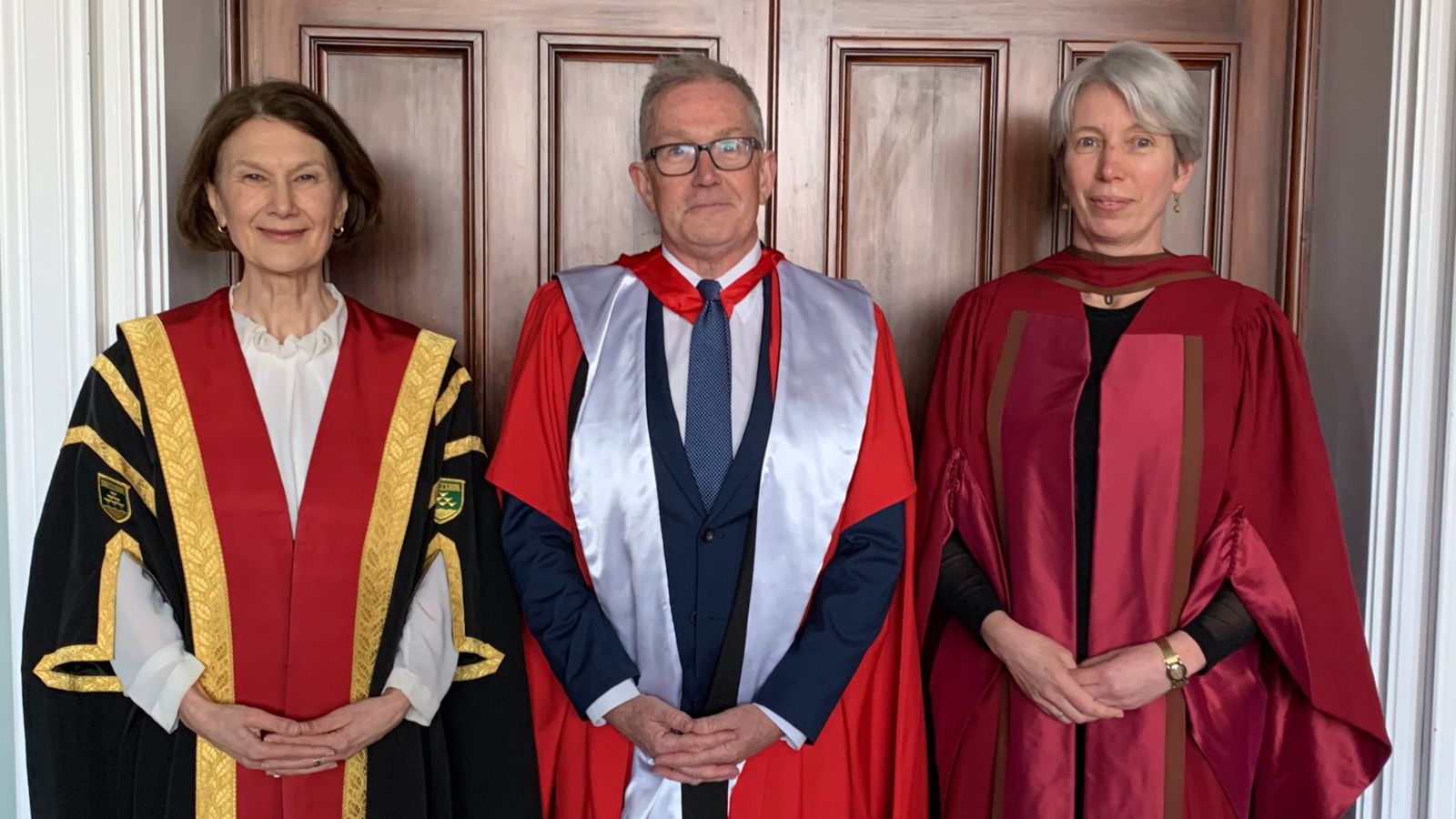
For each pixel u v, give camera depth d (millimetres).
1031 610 1827
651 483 1798
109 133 2027
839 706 1840
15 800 2037
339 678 1698
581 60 2381
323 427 1732
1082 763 1832
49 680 1666
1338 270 2273
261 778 1668
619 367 1850
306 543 1689
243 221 1699
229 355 1736
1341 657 1823
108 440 1700
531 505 1843
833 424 1832
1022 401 1889
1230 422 1835
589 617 1788
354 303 1886
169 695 1633
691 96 1794
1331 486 1856
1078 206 1901
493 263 2389
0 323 1990
